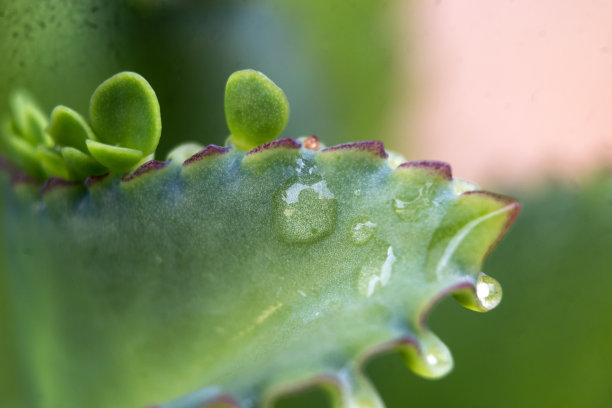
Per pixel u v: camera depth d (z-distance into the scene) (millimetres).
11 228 94
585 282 113
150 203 83
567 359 111
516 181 125
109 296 85
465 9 130
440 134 130
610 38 132
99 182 85
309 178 82
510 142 129
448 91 131
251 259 82
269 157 82
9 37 109
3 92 109
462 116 130
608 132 125
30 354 92
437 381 110
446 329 111
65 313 87
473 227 81
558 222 117
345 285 81
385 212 82
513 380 110
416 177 82
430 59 129
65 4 110
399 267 81
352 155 83
